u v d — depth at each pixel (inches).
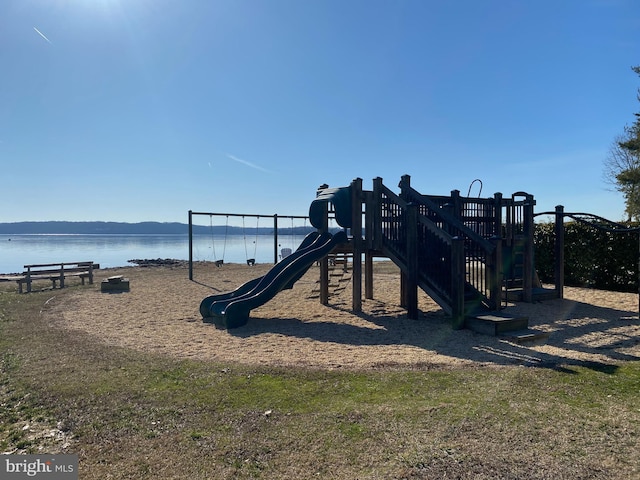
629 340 242.1
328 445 116.7
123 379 173.0
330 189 374.3
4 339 244.5
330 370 183.3
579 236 487.8
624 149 991.0
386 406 141.4
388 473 103.0
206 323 302.8
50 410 143.9
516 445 114.7
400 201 328.5
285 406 143.8
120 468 108.3
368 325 294.8
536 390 155.3
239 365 192.4
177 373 180.7
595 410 136.7
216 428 128.7
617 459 107.6
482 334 261.6
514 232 394.9
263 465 108.2
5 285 544.7
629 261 442.6
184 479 102.9
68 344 232.7
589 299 395.5
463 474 102.0
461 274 273.1
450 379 169.0
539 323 291.7
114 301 400.5
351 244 362.9
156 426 130.8
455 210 362.3
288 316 331.9
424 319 314.7
